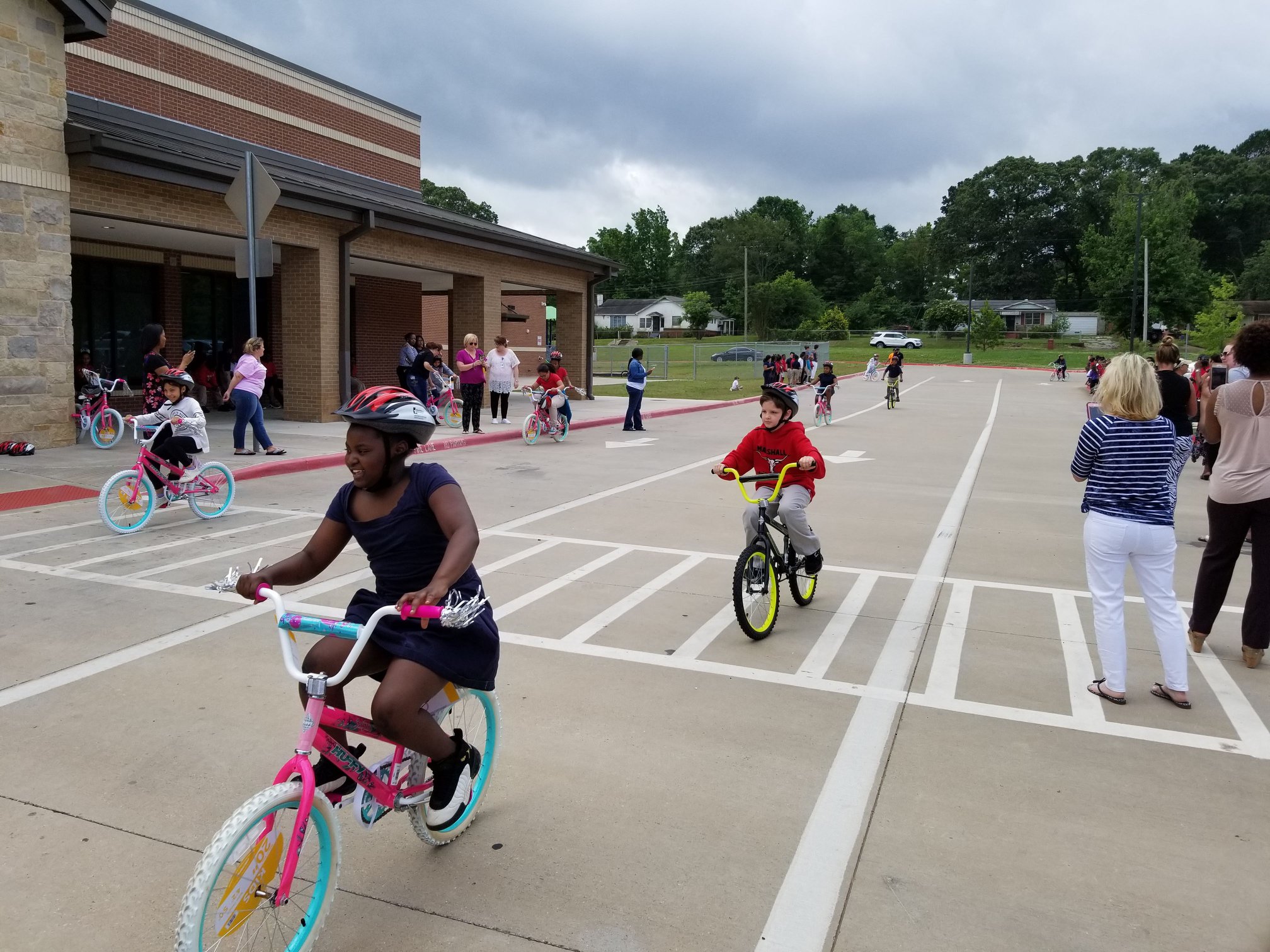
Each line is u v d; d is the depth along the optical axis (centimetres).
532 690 511
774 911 317
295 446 1463
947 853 354
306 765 272
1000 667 562
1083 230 11844
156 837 356
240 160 1653
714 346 7169
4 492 1027
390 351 2681
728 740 452
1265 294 10550
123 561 770
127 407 1973
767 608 617
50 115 1289
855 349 9281
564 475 1323
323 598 675
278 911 288
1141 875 341
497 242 2286
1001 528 995
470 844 357
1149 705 505
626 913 315
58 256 1314
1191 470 1551
